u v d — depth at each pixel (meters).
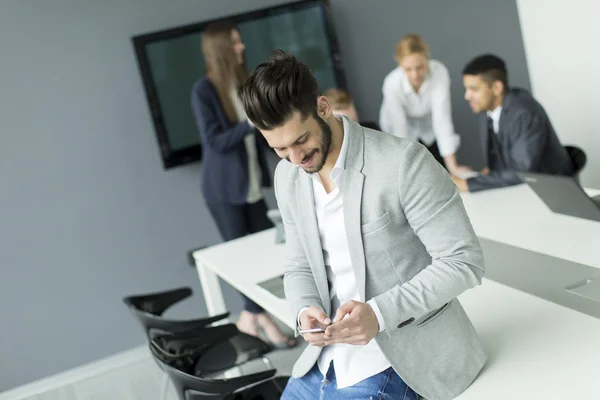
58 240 5.11
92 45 5.07
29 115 4.99
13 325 5.09
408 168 1.95
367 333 1.90
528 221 3.16
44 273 5.11
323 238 2.15
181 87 5.16
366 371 2.10
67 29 5.01
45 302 5.13
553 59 5.87
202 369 3.37
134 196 5.23
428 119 5.28
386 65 5.73
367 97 5.71
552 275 2.57
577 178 3.85
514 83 6.07
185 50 5.14
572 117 5.89
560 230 2.96
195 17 5.25
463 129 5.95
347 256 2.12
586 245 2.74
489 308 2.45
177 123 5.18
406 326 2.02
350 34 5.62
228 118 4.86
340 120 2.07
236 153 4.89
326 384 2.17
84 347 5.23
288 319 2.71
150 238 5.29
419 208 1.96
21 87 4.96
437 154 5.33
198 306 5.44
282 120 1.86
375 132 2.05
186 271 5.39
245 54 5.29
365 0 5.62
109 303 5.25
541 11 5.82
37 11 4.94
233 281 3.38
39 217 5.07
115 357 5.27
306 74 1.89
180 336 3.34
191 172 5.34
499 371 2.06
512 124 3.86
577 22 5.56
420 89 5.11
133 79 5.16
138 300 3.83
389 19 5.70
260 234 4.13
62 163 5.07
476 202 3.62
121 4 5.10
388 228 2.00
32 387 5.12
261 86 1.86
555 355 2.05
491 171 4.30
